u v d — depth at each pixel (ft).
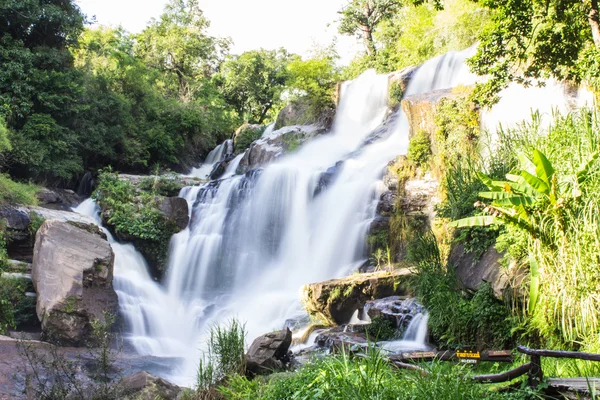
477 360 21.33
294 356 36.50
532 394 18.67
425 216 54.44
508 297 31.76
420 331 37.58
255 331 51.44
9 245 53.21
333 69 117.91
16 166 75.25
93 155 90.02
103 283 49.01
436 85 81.00
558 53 45.78
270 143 96.84
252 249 69.62
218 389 27.63
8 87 74.84
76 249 48.57
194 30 162.61
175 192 81.15
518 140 39.52
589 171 28.50
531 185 28.25
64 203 71.67
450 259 39.29
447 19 98.37
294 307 53.72
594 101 40.22
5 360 34.60
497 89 47.11
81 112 84.53
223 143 121.90
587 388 17.92
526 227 28.58
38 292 45.42
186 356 46.70
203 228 73.00
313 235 64.64
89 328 44.96
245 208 72.08
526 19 45.24
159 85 137.39
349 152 84.12
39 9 80.02
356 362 20.65
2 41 77.05
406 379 19.43
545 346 28.30
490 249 35.35
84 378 33.12
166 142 104.68
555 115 37.68
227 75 165.89
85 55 102.42
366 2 139.54
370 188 61.21
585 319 26.35
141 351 47.83
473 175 42.14
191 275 67.87
